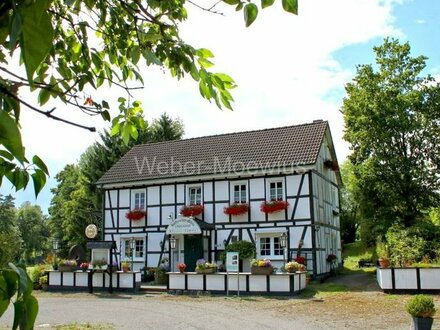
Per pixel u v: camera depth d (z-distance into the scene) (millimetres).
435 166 22906
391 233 19453
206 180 22594
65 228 38156
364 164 23469
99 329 10547
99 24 2340
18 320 991
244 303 14727
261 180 21406
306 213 20359
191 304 14758
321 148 23297
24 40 863
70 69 2217
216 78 1918
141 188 24234
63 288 19672
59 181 43969
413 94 22656
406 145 23281
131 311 13391
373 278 20234
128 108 2500
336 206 26609
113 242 19266
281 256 20562
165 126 36031
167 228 21453
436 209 23016
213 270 17391
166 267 21562
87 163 34312
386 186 23281
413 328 9016
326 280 20656
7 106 1102
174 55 2037
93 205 34750
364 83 23766
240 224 21500
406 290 15414
